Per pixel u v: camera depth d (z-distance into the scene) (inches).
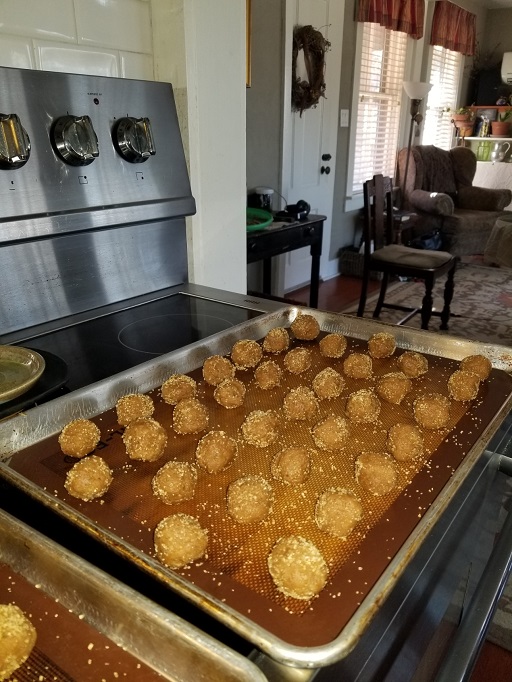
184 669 15.9
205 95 49.8
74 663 17.1
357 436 31.5
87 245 43.3
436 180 188.1
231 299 49.1
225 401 33.9
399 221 156.5
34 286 40.5
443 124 208.8
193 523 22.3
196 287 52.2
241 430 31.2
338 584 20.3
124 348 38.9
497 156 209.6
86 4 42.9
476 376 35.0
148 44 48.5
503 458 32.2
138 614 16.3
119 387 33.1
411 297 146.7
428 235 164.9
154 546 22.0
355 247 172.1
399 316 132.0
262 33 110.0
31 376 29.9
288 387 37.3
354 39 144.9
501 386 36.3
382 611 18.8
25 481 24.0
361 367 38.4
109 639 17.7
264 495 24.4
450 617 30.5
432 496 25.7
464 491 25.8
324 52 126.6
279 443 30.7
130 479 26.7
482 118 211.0
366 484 26.0
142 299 48.6
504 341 118.1
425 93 161.9
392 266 117.3
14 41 39.3
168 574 18.7
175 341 40.4
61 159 39.4
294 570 19.7
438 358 41.0
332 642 16.1
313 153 142.8
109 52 45.6
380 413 34.0
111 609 17.1
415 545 20.2
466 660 21.8
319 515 23.6
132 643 17.1
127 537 22.8
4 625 17.4
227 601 19.4
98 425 31.0
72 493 24.9
